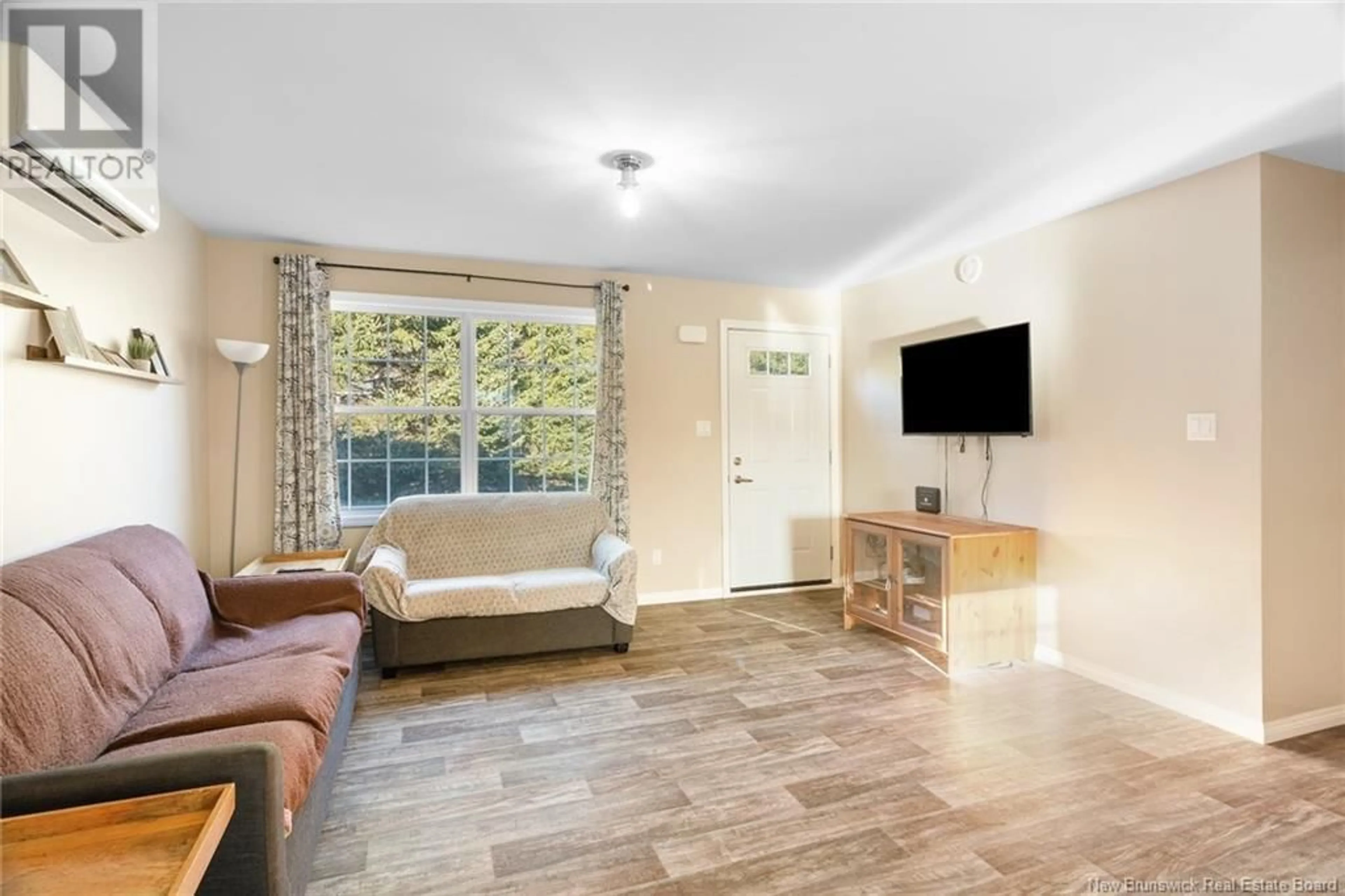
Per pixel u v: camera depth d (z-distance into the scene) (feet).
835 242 12.60
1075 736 8.62
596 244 12.84
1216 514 8.91
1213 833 6.53
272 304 12.66
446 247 13.03
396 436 13.85
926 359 13.24
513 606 11.24
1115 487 10.22
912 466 14.65
